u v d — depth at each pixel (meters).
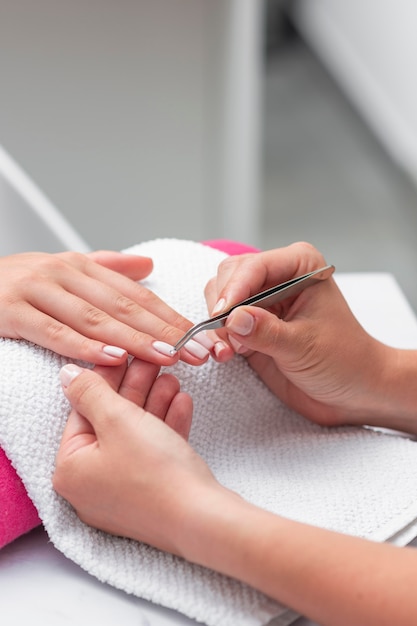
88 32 1.33
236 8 1.39
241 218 1.62
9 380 0.69
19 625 0.64
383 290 1.00
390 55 2.35
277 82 2.96
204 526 0.62
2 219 0.95
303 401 0.78
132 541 0.68
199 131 1.46
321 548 0.60
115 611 0.65
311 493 0.70
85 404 0.67
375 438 0.75
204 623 0.64
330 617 0.60
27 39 1.31
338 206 2.30
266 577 0.61
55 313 0.72
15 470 0.68
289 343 0.71
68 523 0.68
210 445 0.75
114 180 1.45
